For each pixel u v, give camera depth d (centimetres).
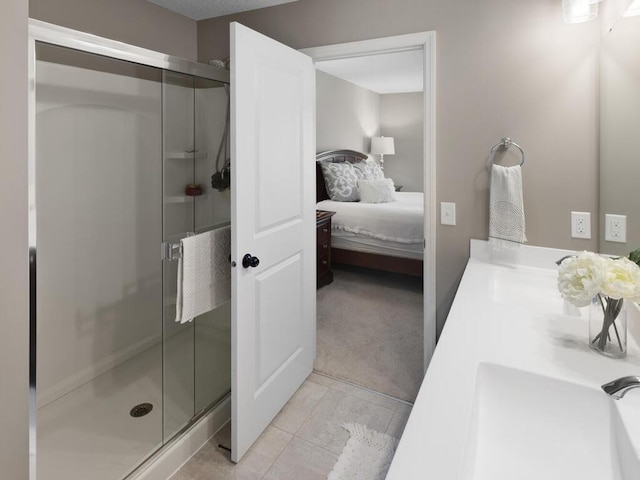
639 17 120
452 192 198
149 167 217
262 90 175
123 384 211
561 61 168
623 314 99
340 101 555
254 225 175
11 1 90
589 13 150
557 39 168
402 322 323
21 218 95
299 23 225
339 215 430
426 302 211
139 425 181
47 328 191
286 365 210
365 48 207
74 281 200
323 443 184
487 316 128
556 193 175
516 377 94
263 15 236
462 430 73
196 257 171
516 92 178
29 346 104
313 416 204
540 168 177
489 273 175
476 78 186
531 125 176
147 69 197
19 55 92
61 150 186
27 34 93
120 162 212
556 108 171
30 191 120
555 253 177
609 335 100
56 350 195
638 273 97
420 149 661
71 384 202
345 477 164
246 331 173
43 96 173
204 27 256
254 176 173
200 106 204
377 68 487
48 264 189
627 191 130
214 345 214
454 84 191
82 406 193
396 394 223
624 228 134
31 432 108
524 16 173
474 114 188
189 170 207
